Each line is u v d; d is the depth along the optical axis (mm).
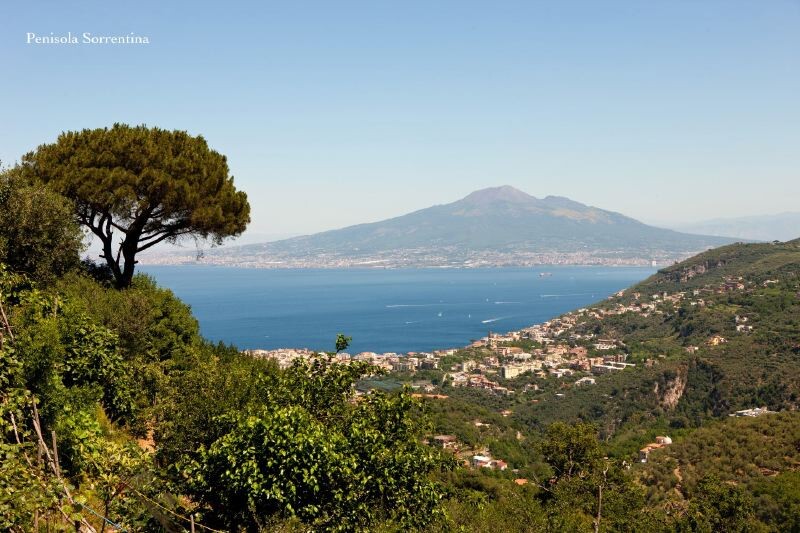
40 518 6914
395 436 9508
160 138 22734
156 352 17875
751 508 26234
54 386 9859
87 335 13188
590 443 30969
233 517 8852
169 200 21609
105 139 21391
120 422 14070
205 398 10992
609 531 22188
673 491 34531
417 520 9055
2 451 6758
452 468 9758
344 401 10109
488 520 16906
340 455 8445
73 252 19016
